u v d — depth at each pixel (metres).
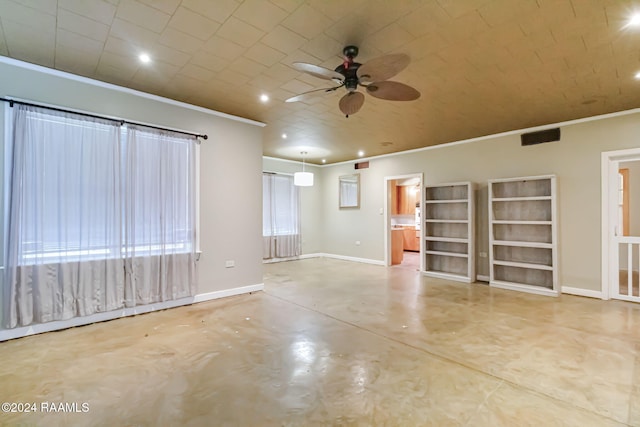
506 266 5.21
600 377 2.27
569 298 4.38
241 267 4.63
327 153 7.09
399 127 4.98
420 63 2.91
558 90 3.50
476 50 2.68
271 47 2.68
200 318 3.56
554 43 2.56
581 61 2.85
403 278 5.82
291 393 2.09
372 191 7.50
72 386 2.17
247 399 2.03
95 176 3.34
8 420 1.81
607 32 2.40
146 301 3.71
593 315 3.64
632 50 2.65
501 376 2.29
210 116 4.25
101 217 3.38
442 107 4.04
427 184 6.37
